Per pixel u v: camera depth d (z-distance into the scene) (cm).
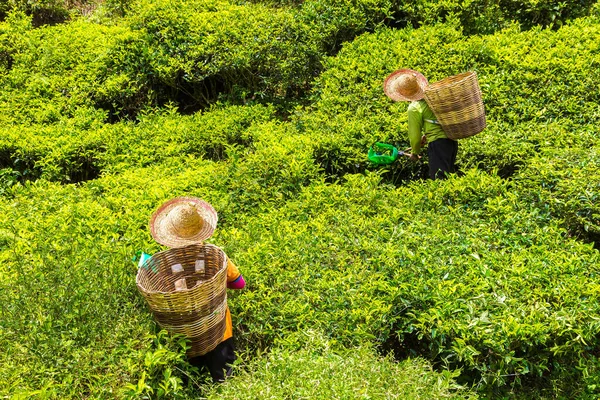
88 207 643
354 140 725
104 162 765
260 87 917
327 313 519
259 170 688
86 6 1188
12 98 866
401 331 512
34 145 771
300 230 602
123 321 486
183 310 466
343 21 931
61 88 887
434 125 659
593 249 570
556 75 793
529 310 501
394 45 867
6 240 602
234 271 505
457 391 467
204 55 888
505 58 820
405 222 603
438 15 951
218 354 497
